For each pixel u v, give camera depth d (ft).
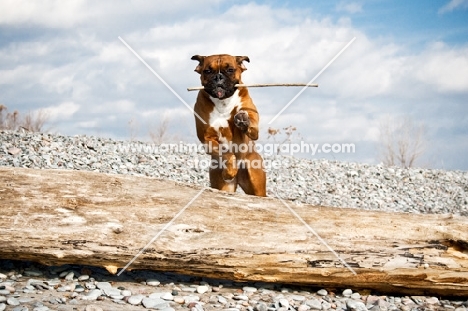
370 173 19.07
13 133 16.42
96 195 7.32
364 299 7.26
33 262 7.68
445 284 7.10
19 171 7.52
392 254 7.06
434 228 7.14
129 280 7.47
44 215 7.06
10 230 6.94
